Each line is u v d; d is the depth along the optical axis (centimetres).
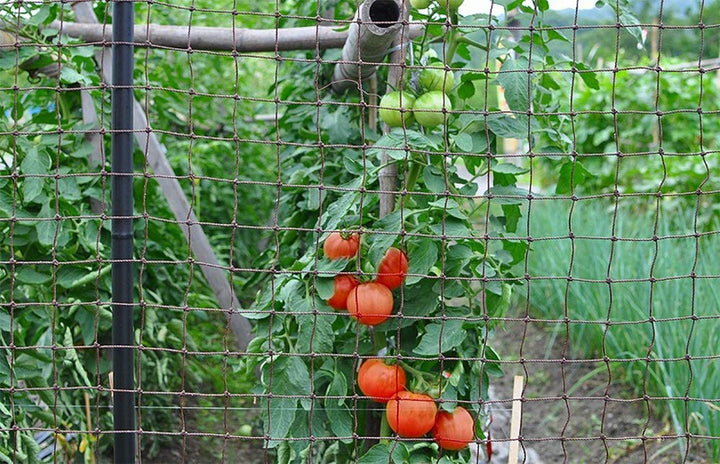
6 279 232
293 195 322
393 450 176
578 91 854
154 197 349
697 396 333
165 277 315
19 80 290
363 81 284
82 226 266
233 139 158
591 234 494
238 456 350
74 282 246
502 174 199
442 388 179
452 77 192
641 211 690
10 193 232
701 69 159
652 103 816
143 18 513
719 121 816
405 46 194
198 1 560
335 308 184
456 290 186
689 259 429
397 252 181
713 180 659
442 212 187
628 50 987
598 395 420
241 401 395
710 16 1301
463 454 200
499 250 193
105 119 296
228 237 541
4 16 249
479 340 190
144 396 315
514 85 173
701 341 350
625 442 368
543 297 516
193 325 454
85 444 257
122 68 165
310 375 184
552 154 167
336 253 179
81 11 306
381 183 200
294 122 358
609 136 809
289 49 297
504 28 165
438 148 186
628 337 393
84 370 271
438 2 186
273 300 170
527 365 477
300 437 186
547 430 396
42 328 261
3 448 202
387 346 203
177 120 422
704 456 341
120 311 169
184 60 516
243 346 329
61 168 266
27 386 218
